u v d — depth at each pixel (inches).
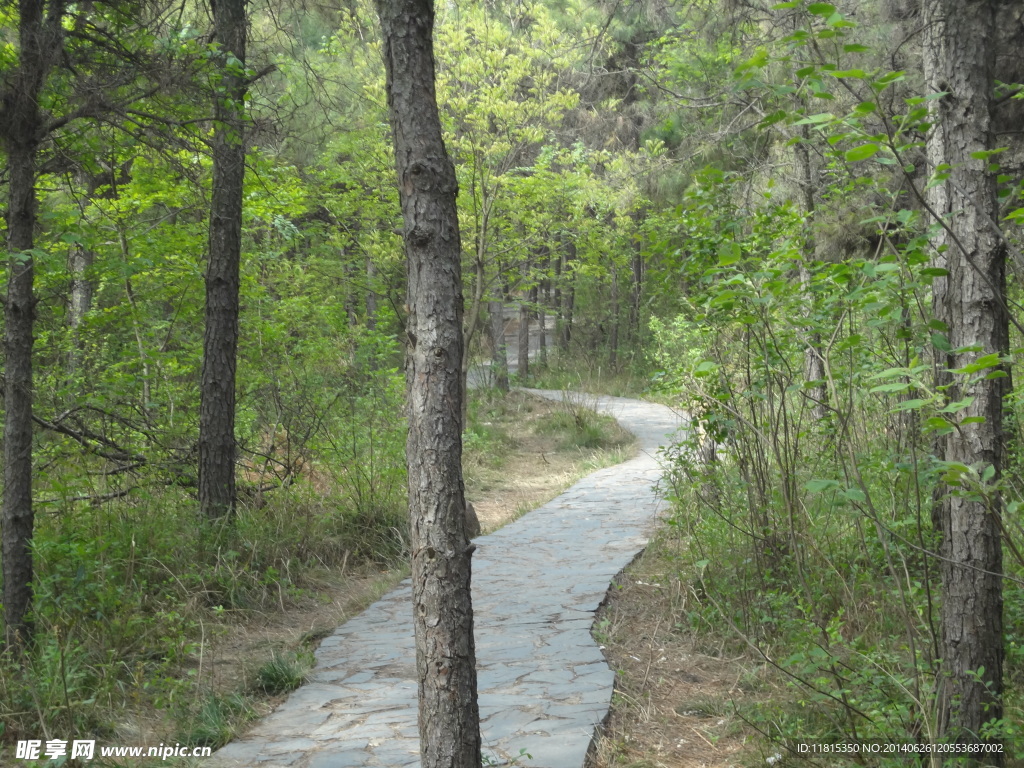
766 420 229.3
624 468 512.1
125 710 180.9
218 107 233.0
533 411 793.6
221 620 243.4
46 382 315.3
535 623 235.9
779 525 233.5
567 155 608.4
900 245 144.9
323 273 563.2
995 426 129.7
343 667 209.0
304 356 416.5
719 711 178.7
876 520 134.8
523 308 1039.0
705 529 267.1
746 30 363.6
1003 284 130.6
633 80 749.9
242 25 289.1
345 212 578.2
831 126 117.4
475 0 524.7
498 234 624.1
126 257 293.0
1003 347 130.0
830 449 217.0
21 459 198.7
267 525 304.8
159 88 214.1
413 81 111.9
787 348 213.3
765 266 153.4
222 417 301.4
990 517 132.1
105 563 239.0
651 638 225.9
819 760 151.0
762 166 383.6
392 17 112.0
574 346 1203.9
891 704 150.0
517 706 176.9
